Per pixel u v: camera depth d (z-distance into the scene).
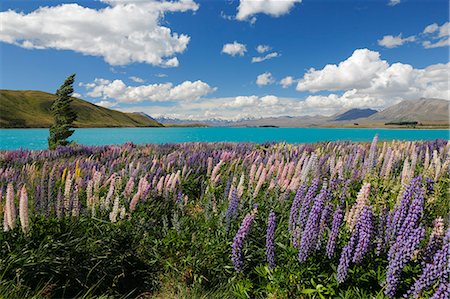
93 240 6.21
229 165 12.28
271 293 4.95
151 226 7.23
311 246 4.71
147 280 6.27
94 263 5.99
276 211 6.96
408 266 4.43
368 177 7.59
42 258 5.39
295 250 4.96
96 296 5.53
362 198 4.89
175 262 6.31
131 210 7.09
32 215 6.27
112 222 6.61
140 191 7.71
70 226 6.22
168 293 5.88
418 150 11.45
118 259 6.27
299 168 8.48
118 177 8.45
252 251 5.78
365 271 4.64
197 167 12.02
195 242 6.43
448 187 6.65
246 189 8.73
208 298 5.39
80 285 5.73
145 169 10.38
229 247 6.02
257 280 5.62
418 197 4.22
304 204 5.10
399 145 13.27
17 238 5.62
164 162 12.36
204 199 8.77
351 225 4.97
